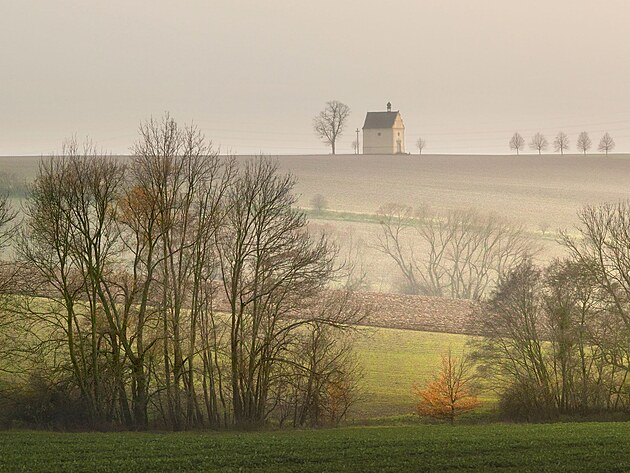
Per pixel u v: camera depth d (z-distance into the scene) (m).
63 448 141.12
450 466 126.62
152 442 149.50
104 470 122.69
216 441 151.38
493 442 147.62
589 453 135.12
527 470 123.12
